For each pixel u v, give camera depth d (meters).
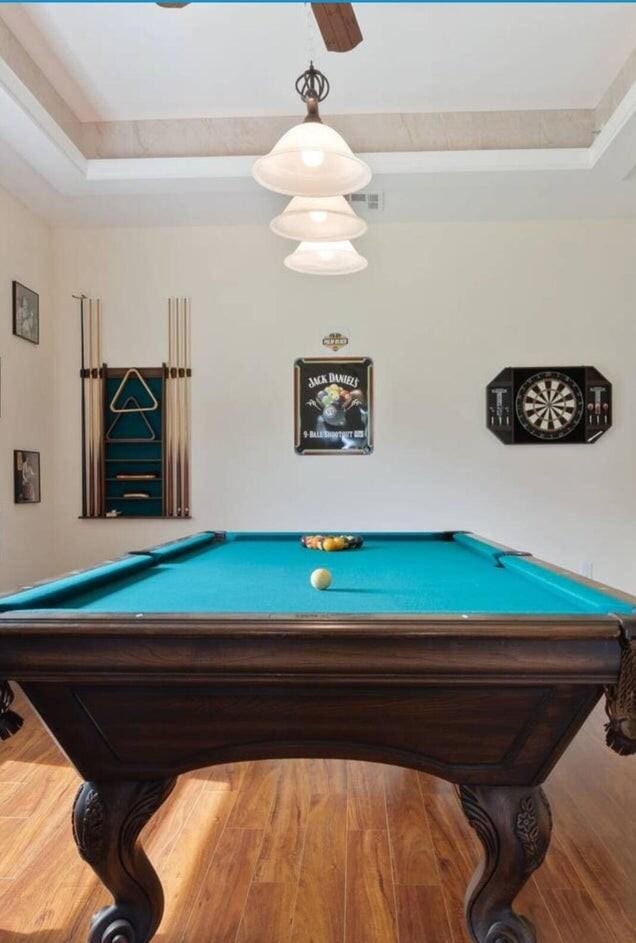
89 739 1.39
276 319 4.84
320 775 2.46
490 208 4.57
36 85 3.49
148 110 3.97
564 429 4.75
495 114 4.00
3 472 4.20
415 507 4.81
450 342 4.82
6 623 1.30
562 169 3.96
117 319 4.88
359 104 3.90
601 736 2.86
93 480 4.83
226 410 4.85
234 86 3.72
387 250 4.84
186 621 1.30
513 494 4.80
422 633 1.26
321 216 2.61
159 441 4.85
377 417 4.82
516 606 1.57
